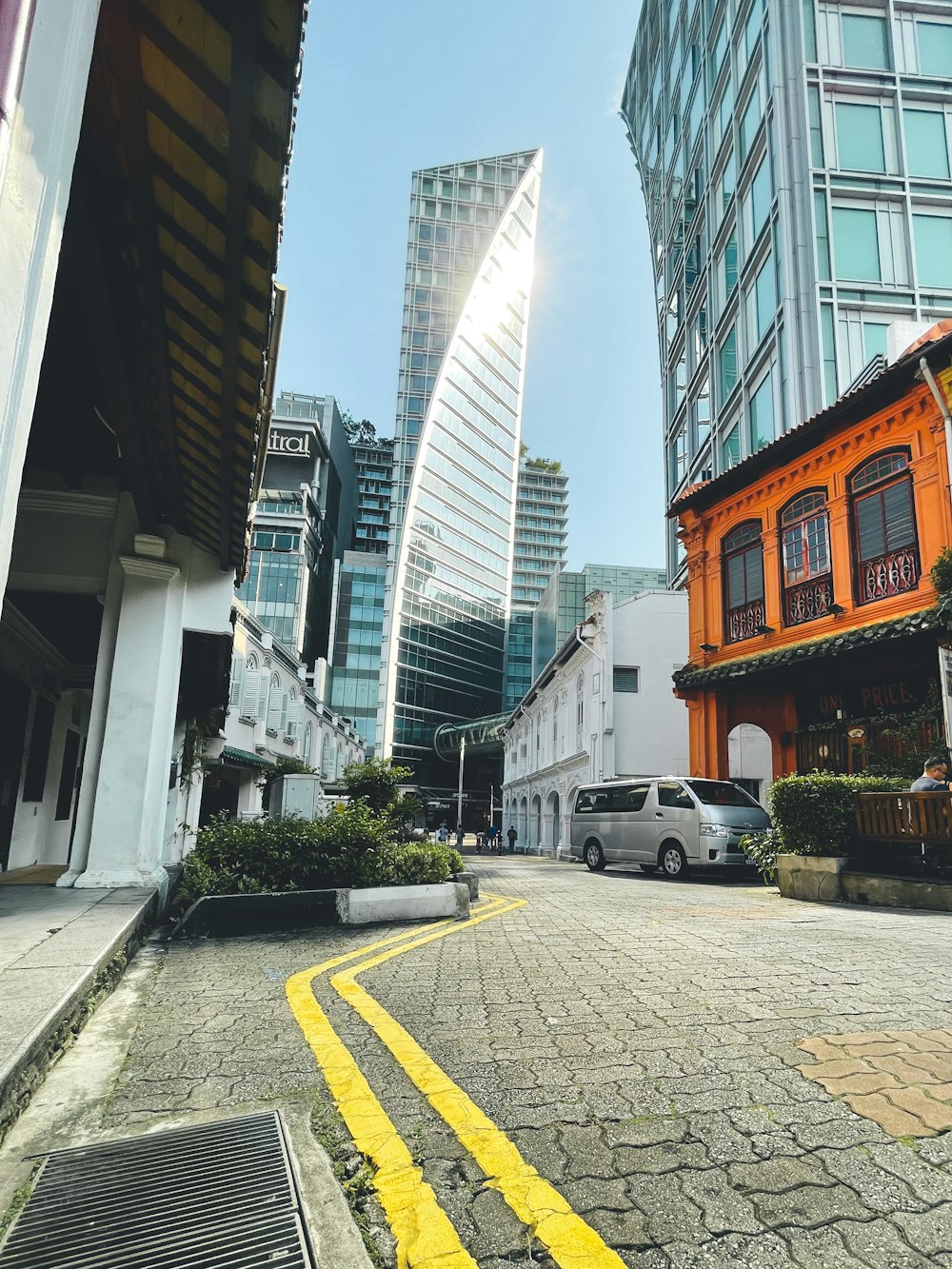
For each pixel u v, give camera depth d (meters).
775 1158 2.31
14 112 1.75
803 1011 3.81
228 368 4.20
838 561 12.57
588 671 24.48
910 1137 2.43
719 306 31.72
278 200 3.03
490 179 127.25
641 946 5.65
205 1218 1.99
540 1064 3.12
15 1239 1.89
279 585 86.62
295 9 2.30
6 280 1.72
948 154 25.59
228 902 6.30
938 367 10.59
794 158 25.41
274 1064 3.14
